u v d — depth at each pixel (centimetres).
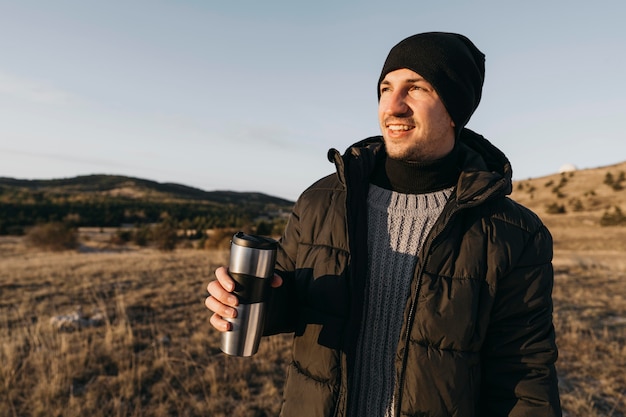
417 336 106
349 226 120
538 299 110
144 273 1163
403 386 106
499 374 110
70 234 3600
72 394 382
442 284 108
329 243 124
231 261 109
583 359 515
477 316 106
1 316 666
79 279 1040
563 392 430
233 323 107
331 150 127
